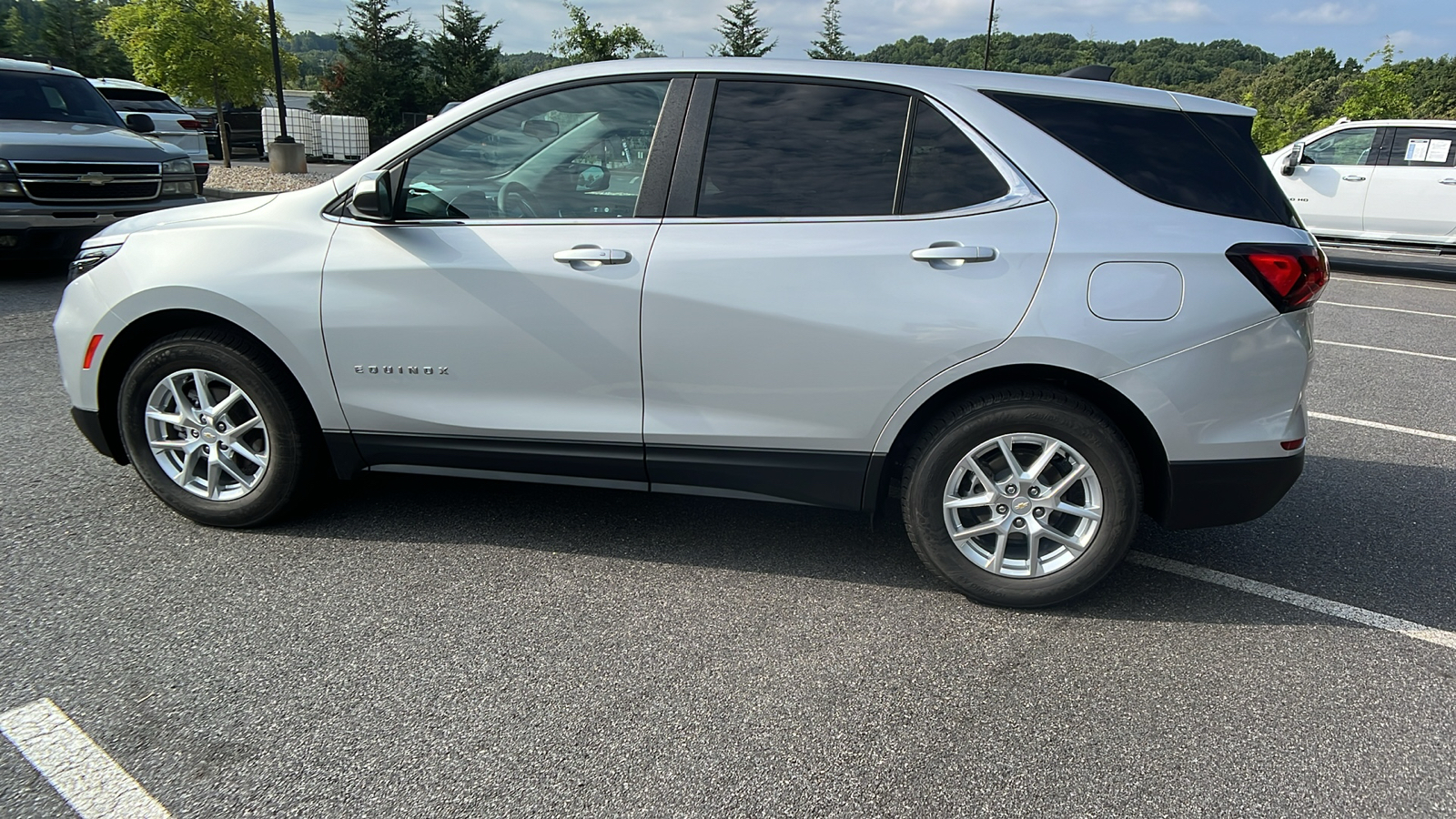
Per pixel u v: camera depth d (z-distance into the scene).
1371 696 2.65
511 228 3.08
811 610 3.05
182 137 16.06
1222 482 2.91
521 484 4.06
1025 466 3.04
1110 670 2.75
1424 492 4.35
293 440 3.35
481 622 2.90
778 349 2.94
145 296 3.26
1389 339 8.15
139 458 3.44
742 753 2.32
